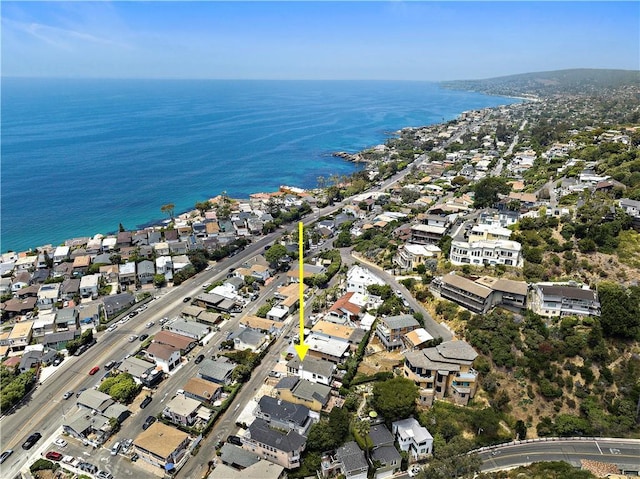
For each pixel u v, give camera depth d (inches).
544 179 7293.3
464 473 2672.2
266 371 3880.4
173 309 4965.6
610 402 3373.5
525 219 5113.2
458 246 4813.0
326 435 2997.0
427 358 3516.2
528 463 2997.0
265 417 3218.5
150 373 3772.1
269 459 2950.3
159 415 3368.6
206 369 3745.1
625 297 3750.0
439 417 3297.2
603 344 3590.1
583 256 4483.3
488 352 3705.7
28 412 3444.9
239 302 5017.2
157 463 2918.3
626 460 3011.8
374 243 6176.2
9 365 4001.0
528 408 3400.6
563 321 3811.5
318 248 6579.7
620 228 4692.4
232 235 6958.7
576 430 3243.1
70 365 4005.9
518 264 4603.8
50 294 5132.9
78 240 7052.2
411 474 2947.8
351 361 3772.1
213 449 3073.3
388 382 3316.9
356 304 4539.9
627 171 6146.7
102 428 3189.0
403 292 4781.0
